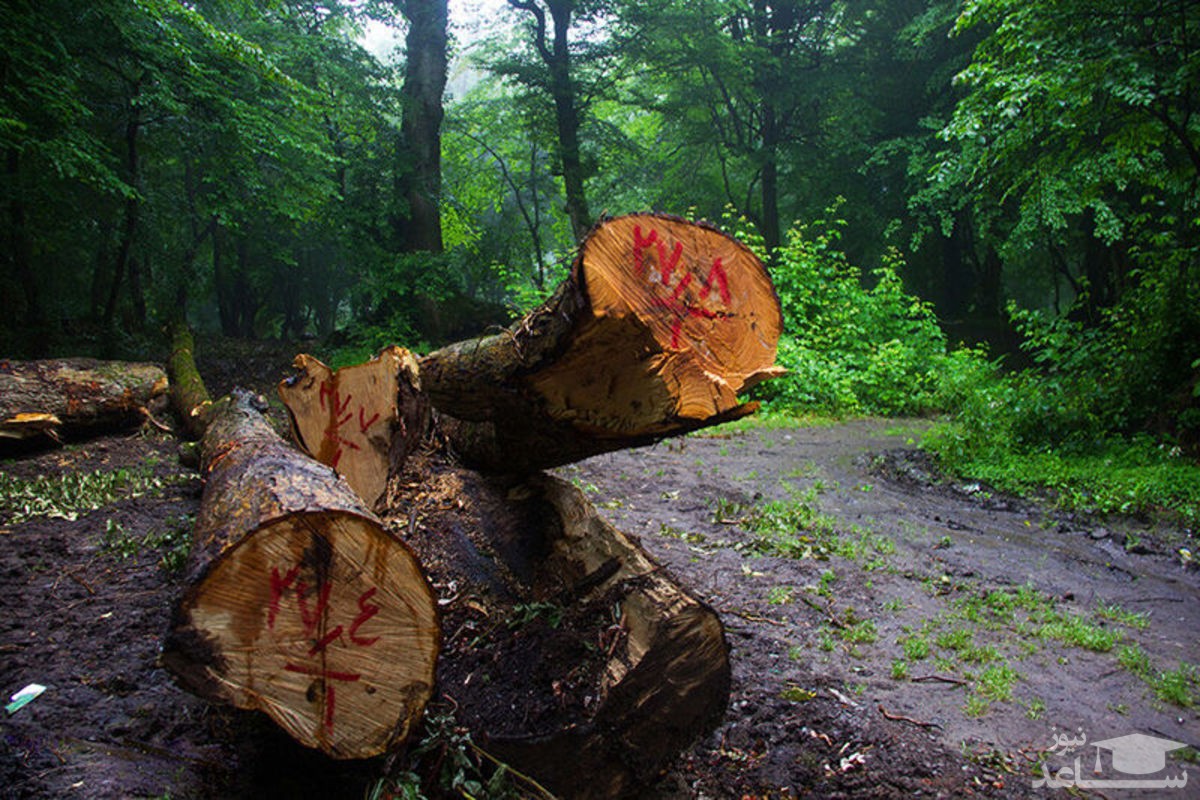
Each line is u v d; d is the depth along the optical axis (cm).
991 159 968
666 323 252
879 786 281
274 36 1492
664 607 274
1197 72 778
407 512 392
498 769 250
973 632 417
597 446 312
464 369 318
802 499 689
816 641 396
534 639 295
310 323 3319
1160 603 479
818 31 2323
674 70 2098
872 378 1308
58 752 258
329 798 251
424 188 1750
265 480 261
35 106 951
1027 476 764
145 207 1320
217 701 211
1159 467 727
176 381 947
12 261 1248
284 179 1414
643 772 270
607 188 2506
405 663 227
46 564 445
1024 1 843
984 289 2317
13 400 719
